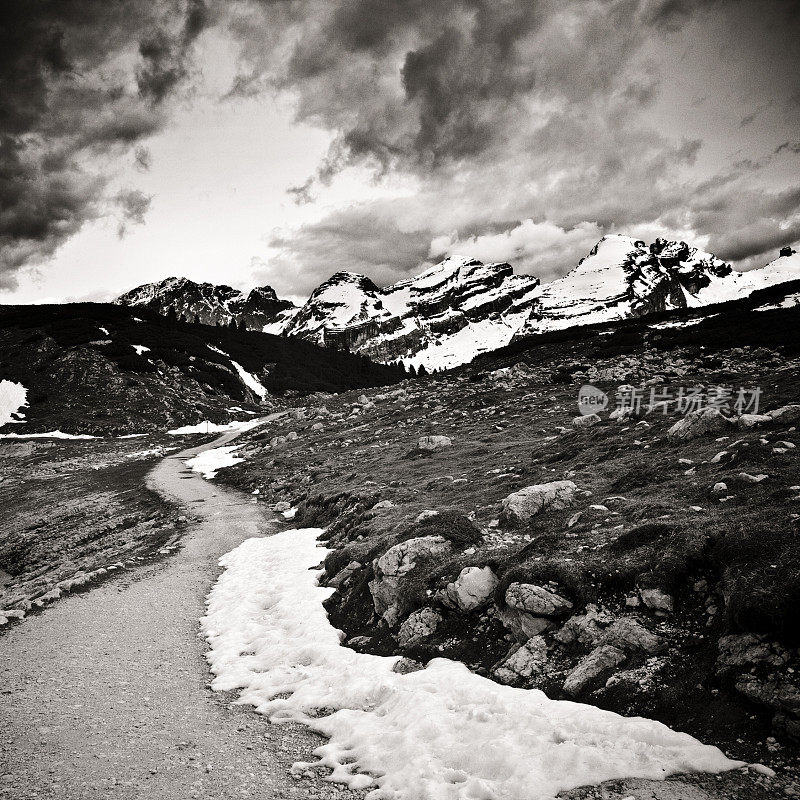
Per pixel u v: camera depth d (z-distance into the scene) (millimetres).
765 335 69125
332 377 172500
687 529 13039
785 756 7914
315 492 38625
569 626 12031
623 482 21359
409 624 14781
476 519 21953
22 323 135250
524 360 90438
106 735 10758
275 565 24422
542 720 9586
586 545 14641
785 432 20625
